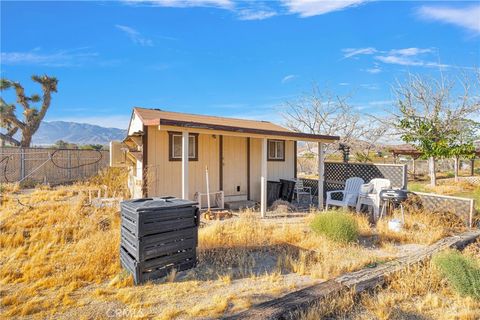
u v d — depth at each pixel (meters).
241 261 4.47
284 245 5.25
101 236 5.03
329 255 4.70
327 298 3.27
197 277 3.96
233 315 2.88
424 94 15.31
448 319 3.17
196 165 9.34
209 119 10.88
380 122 17.38
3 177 14.22
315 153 19.73
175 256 4.05
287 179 11.44
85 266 4.05
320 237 5.54
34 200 9.41
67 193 11.09
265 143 8.04
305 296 3.28
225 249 4.95
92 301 3.25
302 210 9.07
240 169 10.33
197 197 9.19
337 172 10.92
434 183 16.08
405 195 6.80
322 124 19.09
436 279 4.00
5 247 4.87
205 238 5.25
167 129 6.61
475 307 3.44
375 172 9.66
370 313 3.26
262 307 3.02
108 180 11.68
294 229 6.04
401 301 3.54
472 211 6.86
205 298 3.37
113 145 9.76
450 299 3.64
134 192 9.72
